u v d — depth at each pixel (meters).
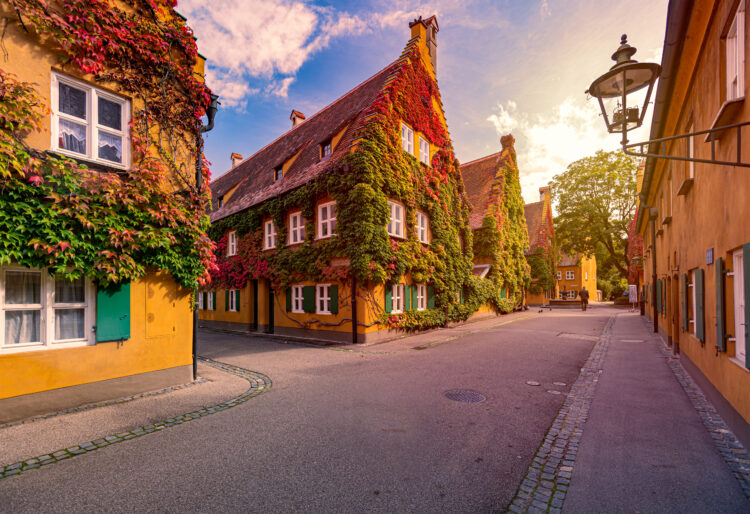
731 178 4.54
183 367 7.48
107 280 6.20
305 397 6.47
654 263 15.37
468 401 6.15
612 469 3.82
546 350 11.06
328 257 13.63
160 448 4.44
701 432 4.74
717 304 5.06
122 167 6.67
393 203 14.53
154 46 7.20
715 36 5.02
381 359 9.91
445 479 3.68
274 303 16.48
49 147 5.85
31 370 5.52
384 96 14.19
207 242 7.62
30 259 5.30
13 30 5.59
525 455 4.19
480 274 24.66
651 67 4.09
